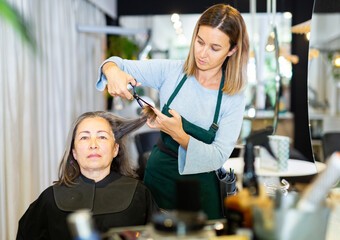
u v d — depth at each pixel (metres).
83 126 1.36
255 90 3.41
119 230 0.88
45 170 2.88
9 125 2.26
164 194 1.53
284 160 1.99
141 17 4.93
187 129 1.38
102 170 1.37
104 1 4.26
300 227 0.64
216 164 1.36
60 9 3.21
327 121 1.42
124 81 1.32
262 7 2.71
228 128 1.41
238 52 1.37
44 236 1.32
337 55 1.36
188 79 1.45
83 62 3.83
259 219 0.66
